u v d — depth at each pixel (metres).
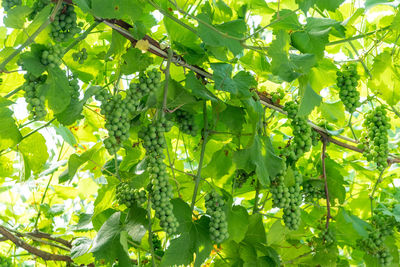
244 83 2.30
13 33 2.28
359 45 2.63
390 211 2.58
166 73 2.19
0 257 2.77
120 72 2.24
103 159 2.41
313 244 2.46
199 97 2.24
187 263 2.19
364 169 2.72
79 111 2.15
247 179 2.51
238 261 2.41
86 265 2.52
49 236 2.62
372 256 2.53
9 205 3.00
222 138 2.46
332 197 2.52
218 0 2.37
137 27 2.16
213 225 2.19
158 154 2.15
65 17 2.10
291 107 2.40
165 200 2.12
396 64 2.43
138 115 2.34
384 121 2.44
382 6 2.49
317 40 2.27
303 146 2.40
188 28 2.16
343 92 2.40
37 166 2.40
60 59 2.07
